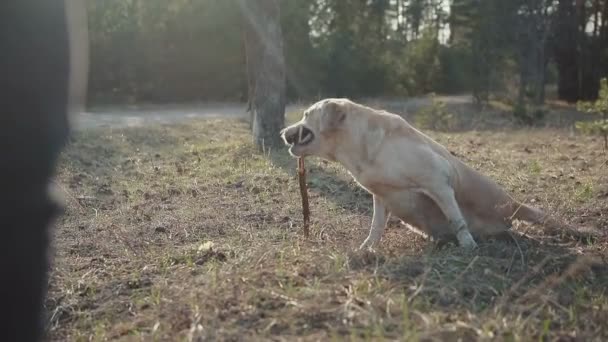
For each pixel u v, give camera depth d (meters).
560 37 39.94
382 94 39.09
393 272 4.55
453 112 28.83
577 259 5.13
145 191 9.40
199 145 14.53
